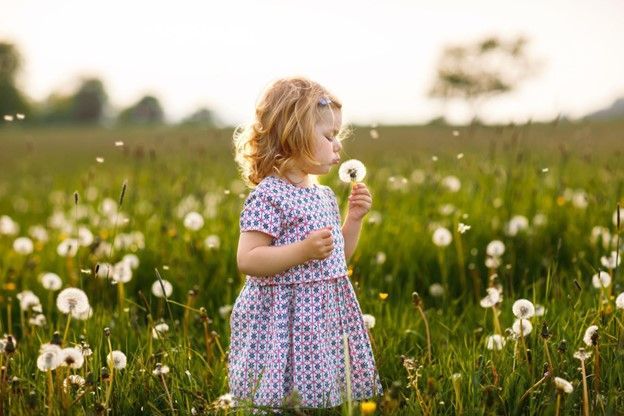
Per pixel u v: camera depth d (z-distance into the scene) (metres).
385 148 10.30
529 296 3.94
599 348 2.78
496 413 2.58
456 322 3.66
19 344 3.29
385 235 4.80
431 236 4.82
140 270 4.48
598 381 2.54
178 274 4.31
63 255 4.89
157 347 3.22
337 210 2.95
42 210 8.14
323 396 2.71
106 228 5.61
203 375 2.93
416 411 2.50
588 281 3.98
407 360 2.63
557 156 6.58
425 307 4.07
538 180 5.88
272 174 2.83
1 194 10.44
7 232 6.06
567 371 2.73
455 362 2.99
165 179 7.14
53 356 2.37
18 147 24.61
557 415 2.36
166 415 2.67
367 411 2.15
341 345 2.82
